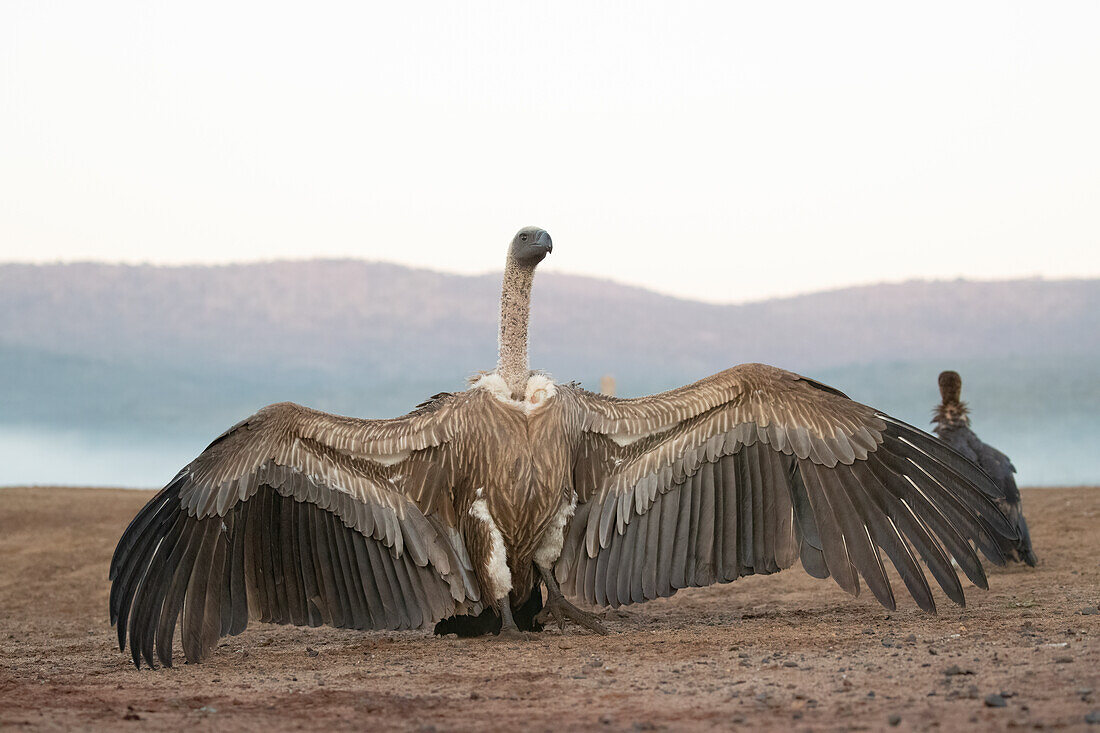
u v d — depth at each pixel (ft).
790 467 30.17
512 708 20.80
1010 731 16.76
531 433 29.76
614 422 30.60
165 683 25.38
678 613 36.60
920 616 31.53
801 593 40.04
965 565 29.55
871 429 29.66
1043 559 43.68
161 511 29.07
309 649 30.45
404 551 30.14
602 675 23.91
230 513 29.09
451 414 30.09
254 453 29.22
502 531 29.81
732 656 25.46
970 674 21.30
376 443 29.84
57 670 28.63
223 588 29.07
